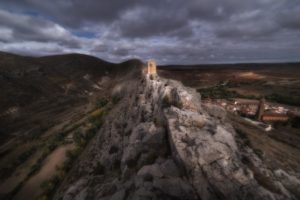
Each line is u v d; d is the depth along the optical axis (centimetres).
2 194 6375
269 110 13175
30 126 16550
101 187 3127
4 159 9975
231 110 12694
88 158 5597
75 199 3198
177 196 2072
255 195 1939
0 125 16225
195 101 4409
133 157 3256
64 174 5884
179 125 3083
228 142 2727
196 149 2464
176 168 2444
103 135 6303
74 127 9975
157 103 4650
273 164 3659
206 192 2053
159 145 3158
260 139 5862
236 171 2183
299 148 6469
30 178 6669
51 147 8319
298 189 2616
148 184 2264
